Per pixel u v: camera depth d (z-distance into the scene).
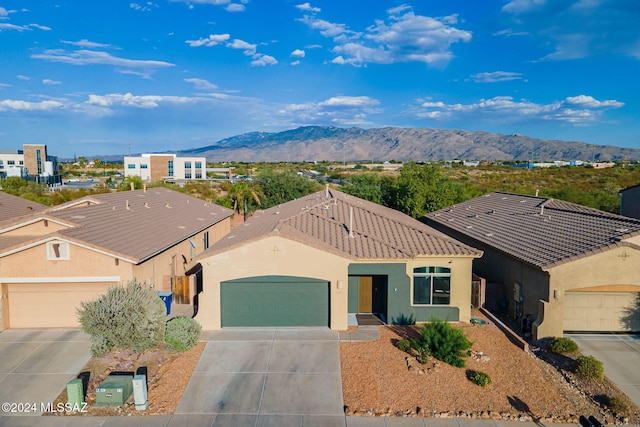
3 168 108.44
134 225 23.36
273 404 12.79
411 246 19.42
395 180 45.38
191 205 35.44
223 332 17.83
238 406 12.70
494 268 22.06
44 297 18.45
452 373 14.51
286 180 55.78
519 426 11.92
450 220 29.39
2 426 11.78
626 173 84.19
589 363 14.47
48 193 61.44
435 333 15.42
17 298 18.42
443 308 19.02
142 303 15.13
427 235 20.75
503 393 13.45
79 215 21.72
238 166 183.75
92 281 18.16
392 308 18.77
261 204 53.94
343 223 22.16
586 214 21.77
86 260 18.05
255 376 14.31
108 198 26.91
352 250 18.91
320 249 17.94
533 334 17.34
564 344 16.06
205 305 18.02
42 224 20.55
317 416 12.24
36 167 108.31
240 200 50.81
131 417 12.22
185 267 25.92
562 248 18.23
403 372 14.53
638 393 13.66
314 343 16.75
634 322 18.03
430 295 19.23
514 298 19.64
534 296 18.08
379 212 25.38
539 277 17.73
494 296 20.84
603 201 44.31
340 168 164.12
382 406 12.69
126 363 15.07
